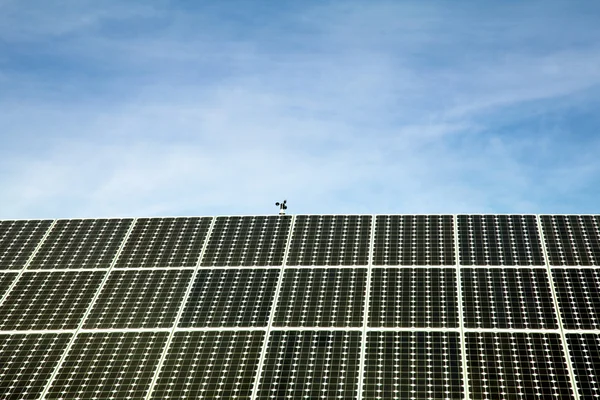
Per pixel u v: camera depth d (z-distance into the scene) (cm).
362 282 3638
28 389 3147
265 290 3644
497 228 3919
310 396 3008
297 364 3166
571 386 2931
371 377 3062
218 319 3481
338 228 4053
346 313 3441
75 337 3434
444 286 3553
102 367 3244
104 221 4297
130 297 3678
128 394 3091
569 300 3384
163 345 3347
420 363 3108
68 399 3084
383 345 3228
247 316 3481
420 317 3369
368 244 3909
